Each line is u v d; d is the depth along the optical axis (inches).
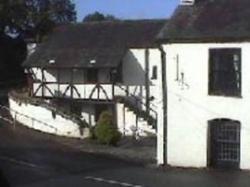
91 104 2017.7
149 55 1953.7
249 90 1168.8
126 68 1989.4
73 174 1075.9
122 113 1929.1
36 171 1091.3
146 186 983.6
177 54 1224.8
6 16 2810.0
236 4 1275.8
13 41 2851.9
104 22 2187.5
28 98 1969.7
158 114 1250.6
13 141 1471.5
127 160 1275.8
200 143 1212.5
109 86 1978.3
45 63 2053.4
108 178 1047.0
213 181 1047.6
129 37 2041.1
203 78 1206.9
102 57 1991.9
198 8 1288.1
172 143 1234.0
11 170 1091.9
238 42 1173.1
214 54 1197.7
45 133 1738.4
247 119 1171.3
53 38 2190.0
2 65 2795.3
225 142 1194.6
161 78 1243.8
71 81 2057.1
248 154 1171.9
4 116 1999.3
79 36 2150.6
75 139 1637.6
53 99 2055.9
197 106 1213.7
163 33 1237.1
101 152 1375.5
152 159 1307.8
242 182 1040.8
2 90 2583.7
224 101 1192.2
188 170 1173.7
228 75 1187.9
